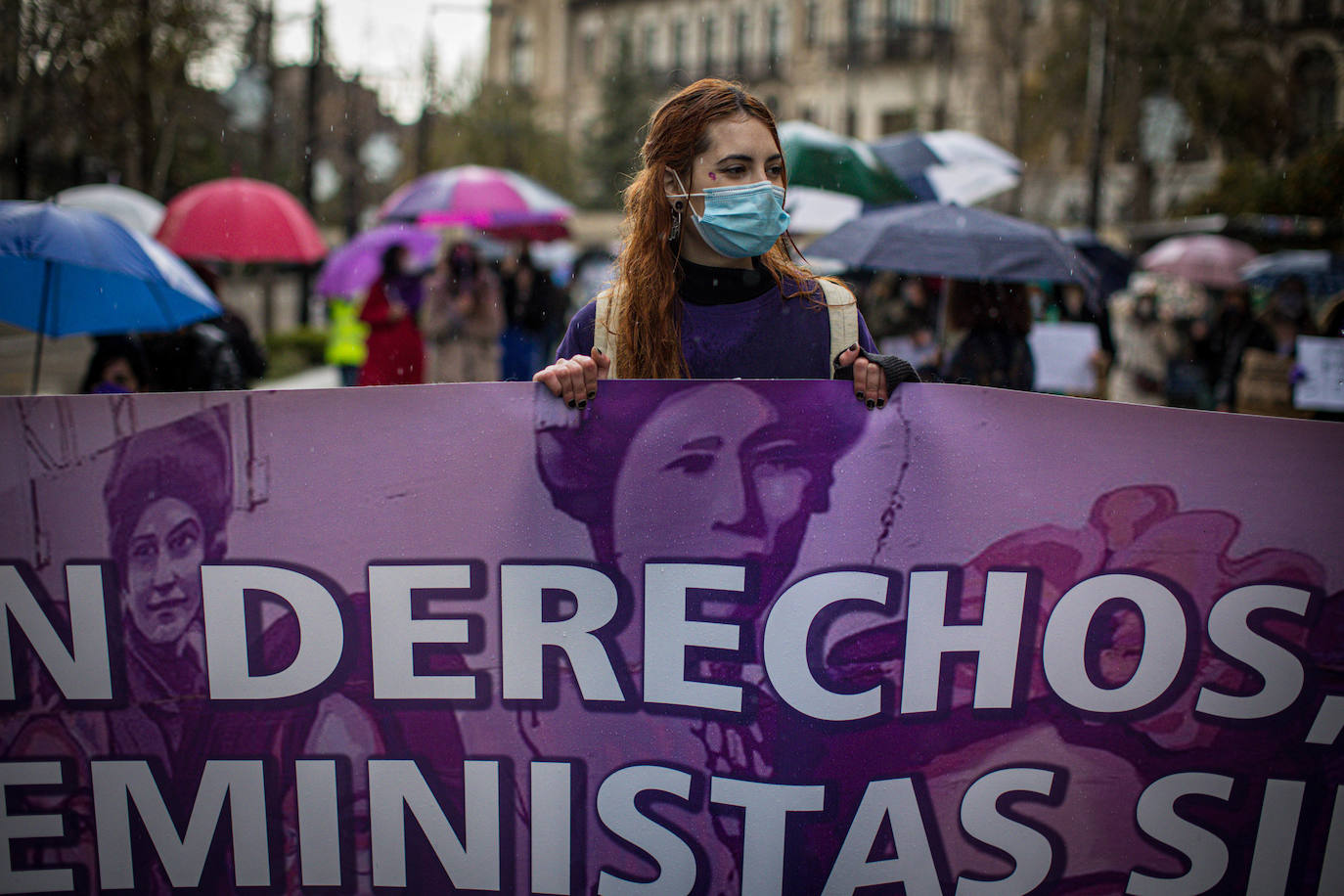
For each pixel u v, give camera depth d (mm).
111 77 11938
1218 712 2096
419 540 2096
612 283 2242
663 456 2088
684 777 2109
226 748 2104
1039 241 5305
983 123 26391
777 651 2096
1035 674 2102
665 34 45750
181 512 2084
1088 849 2111
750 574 2094
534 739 2109
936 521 2092
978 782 2105
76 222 4035
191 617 2094
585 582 2102
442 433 2084
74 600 2088
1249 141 18031
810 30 41125
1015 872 2115
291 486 2084
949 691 2104
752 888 2109
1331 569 2076
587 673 2105
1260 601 2088
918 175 7566
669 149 2104
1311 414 7340
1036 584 2094
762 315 2152
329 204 25797
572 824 2117
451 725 2109
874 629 2096
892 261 5250
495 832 2119
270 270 18797
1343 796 2096
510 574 2100
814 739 2094
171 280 4223
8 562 2078
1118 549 2088
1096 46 18312
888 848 2104
